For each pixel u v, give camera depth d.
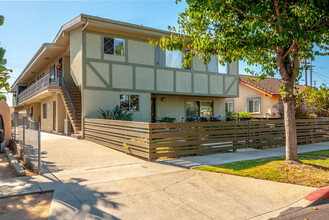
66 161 7.73
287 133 6.91
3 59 10.15
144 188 5.18
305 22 5.84
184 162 7.57
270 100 20.59
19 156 8.82
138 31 14.12
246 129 10.27
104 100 13.67
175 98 17.52
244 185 5.39
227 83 18.64
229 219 3.93
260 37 6.37
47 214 3.96
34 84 19.11
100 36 13.63
